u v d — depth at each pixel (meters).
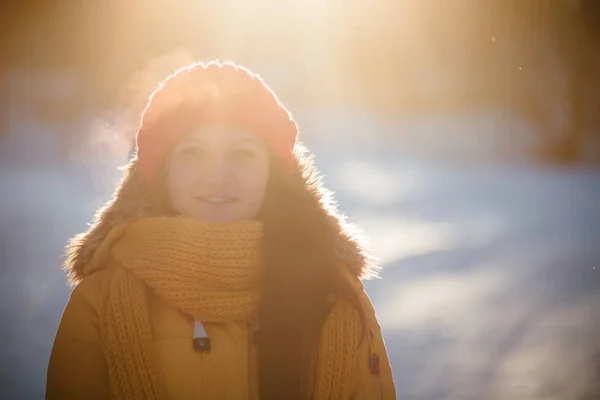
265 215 3.35
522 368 7.93
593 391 7.39
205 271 3.18
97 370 3.21
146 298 3.21
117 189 3.44
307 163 3.49
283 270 3.24
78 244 3.42
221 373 3.19
